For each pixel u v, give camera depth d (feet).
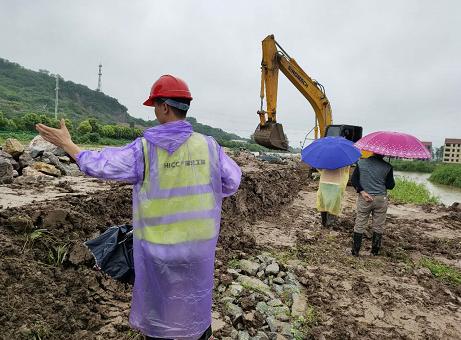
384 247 25.43
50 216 14.47
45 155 27.30
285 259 21.56
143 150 8.01
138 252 8.15
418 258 24.22
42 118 127.75
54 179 23.75
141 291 8.18
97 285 14.01
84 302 13.06
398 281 20.04
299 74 52.01
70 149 7.78
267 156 63.52
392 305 17.13
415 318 16.21
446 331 15.38
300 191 46.80
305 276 19.30
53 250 13.66
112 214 18.15
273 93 48.60
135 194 8.22
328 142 25.38
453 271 22.52
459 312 17.10
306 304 16.55
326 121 55.01
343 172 27.37
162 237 7.96
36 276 12.03
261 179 34.42
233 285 16.57
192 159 8.19
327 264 21.66
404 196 53.52
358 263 22.22
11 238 13.00
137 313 8.30
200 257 8.16
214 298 15.56
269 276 18.65
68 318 11.78
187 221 8.04
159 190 7.98
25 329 10.26
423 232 31.91
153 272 7.98
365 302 17.21
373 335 14.60
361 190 22.86
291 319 15.16
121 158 7.89
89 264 14.40
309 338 14.12
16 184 20.51
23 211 14.17
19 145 26.81
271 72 48.32
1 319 10.19
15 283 11.42
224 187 8.88
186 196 8.07
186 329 8.13
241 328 13.97
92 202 17.30
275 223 29.53
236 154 58.49
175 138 8.07
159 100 8.37
